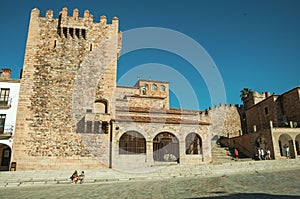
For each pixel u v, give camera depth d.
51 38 32.19
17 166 26.59
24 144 27.48
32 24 32.34
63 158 27.59
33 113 28.73
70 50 32.22
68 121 29.22
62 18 32.62
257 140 37.91
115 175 24.12
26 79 29.83
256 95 55.59
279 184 15.95
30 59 30.70
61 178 22.52
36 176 23.03
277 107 44.25
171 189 16.20
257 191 13.70
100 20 34.59
